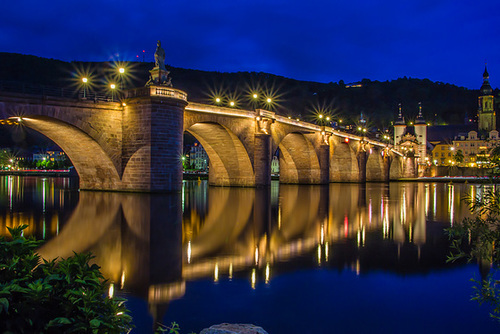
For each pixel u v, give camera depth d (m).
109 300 5.25
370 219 27.64
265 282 12.23
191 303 10.33
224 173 67.75
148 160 41.94
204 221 25.89
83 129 39.72
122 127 43.62
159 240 18.89
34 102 35.59
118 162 43.47
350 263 14.70
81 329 4.69
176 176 43.47
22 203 35.16
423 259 15.37
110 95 45.41
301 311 9.86
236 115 57.38
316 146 84.75
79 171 48.25
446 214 30.94
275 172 184.88
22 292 4.68
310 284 12.05
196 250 16.86
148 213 28.33
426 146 196.62
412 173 158.38
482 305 10.30
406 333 8.64
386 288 11.70
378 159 125.69
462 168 133.00
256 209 33.69
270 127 64.38
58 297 4.89
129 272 13.25
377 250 17.06
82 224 23.14
